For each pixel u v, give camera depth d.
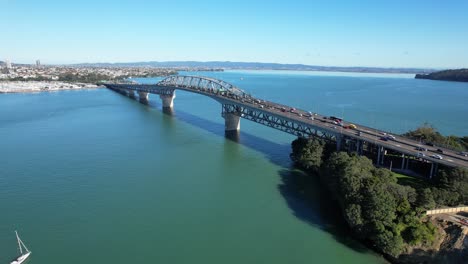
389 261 56.75
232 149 120.25
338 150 94.88
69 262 55.53
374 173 72.88
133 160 106.31
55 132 143.25
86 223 67.50
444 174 68.62
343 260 56.72
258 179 91.31
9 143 124.50
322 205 76.06
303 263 55.81
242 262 55.97
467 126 165.88
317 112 197.38
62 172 94.62
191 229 65.75
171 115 192.50
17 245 60.12
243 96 159.00
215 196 80.50
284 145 126.31
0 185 85.19
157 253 58.03
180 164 103.19
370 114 192.88
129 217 70.00
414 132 102.00
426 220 60.47
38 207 73.94
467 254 54.25
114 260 56.16
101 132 144.50
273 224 67.81
